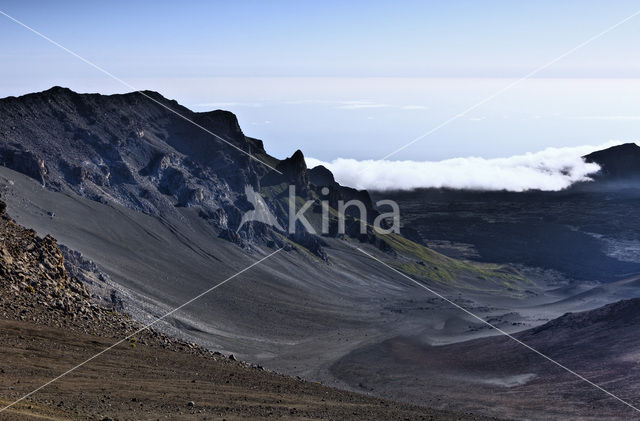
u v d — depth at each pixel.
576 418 74.81
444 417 50.78
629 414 73.94
